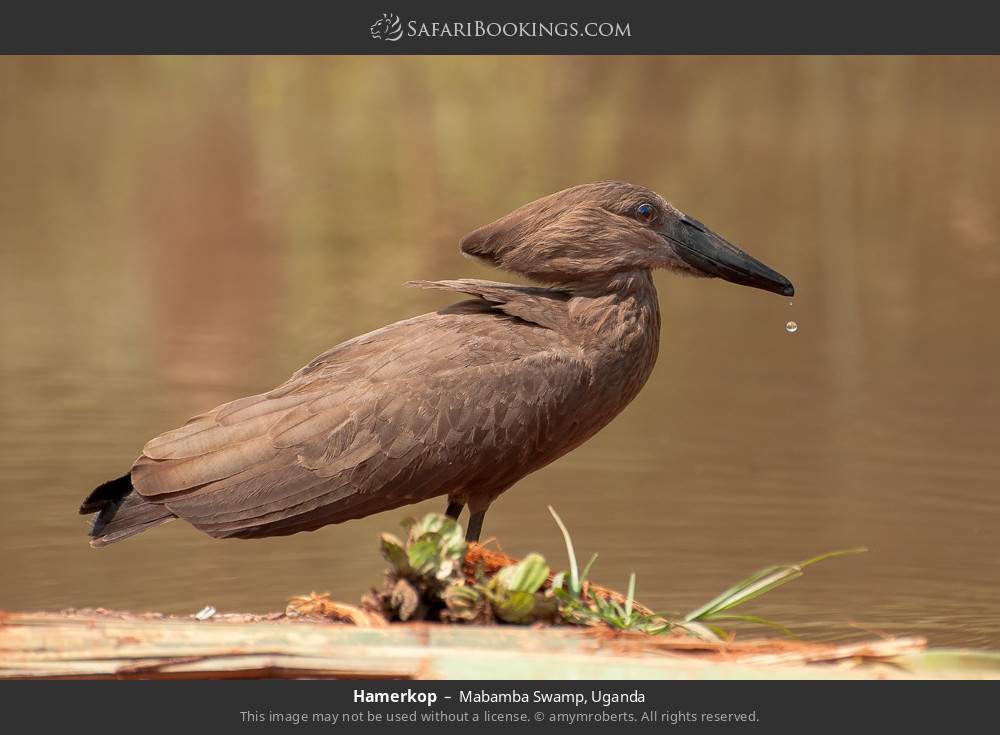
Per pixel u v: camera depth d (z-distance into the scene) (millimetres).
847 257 24828
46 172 33875
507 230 9586
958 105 41656
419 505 13312
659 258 9555
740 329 20469
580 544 12102
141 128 41125
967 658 7480
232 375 17625
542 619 8070
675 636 8156
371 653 7480
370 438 8711
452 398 8805
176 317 20688
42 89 46094
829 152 36000
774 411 16266
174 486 8672
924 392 16969
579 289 9508
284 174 33719
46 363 18172
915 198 30219
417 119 42375
